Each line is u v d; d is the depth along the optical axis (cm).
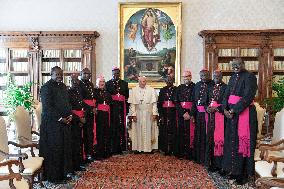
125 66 1055
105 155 819
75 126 679
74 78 699
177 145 825
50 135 588
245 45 1011
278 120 560
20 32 1006
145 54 1055
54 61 1044
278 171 446
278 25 1038
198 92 759
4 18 1052
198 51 1048
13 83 970
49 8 1052
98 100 810
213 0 1045
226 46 1014
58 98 593
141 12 1050
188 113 802
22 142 558
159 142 868
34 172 491
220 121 666
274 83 979
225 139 612
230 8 1043
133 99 881
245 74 596
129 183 597
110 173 669
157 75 1055
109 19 1056
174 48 1050
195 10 1047
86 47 1027
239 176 596
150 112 882
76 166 680
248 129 582
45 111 588
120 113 866
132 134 886
